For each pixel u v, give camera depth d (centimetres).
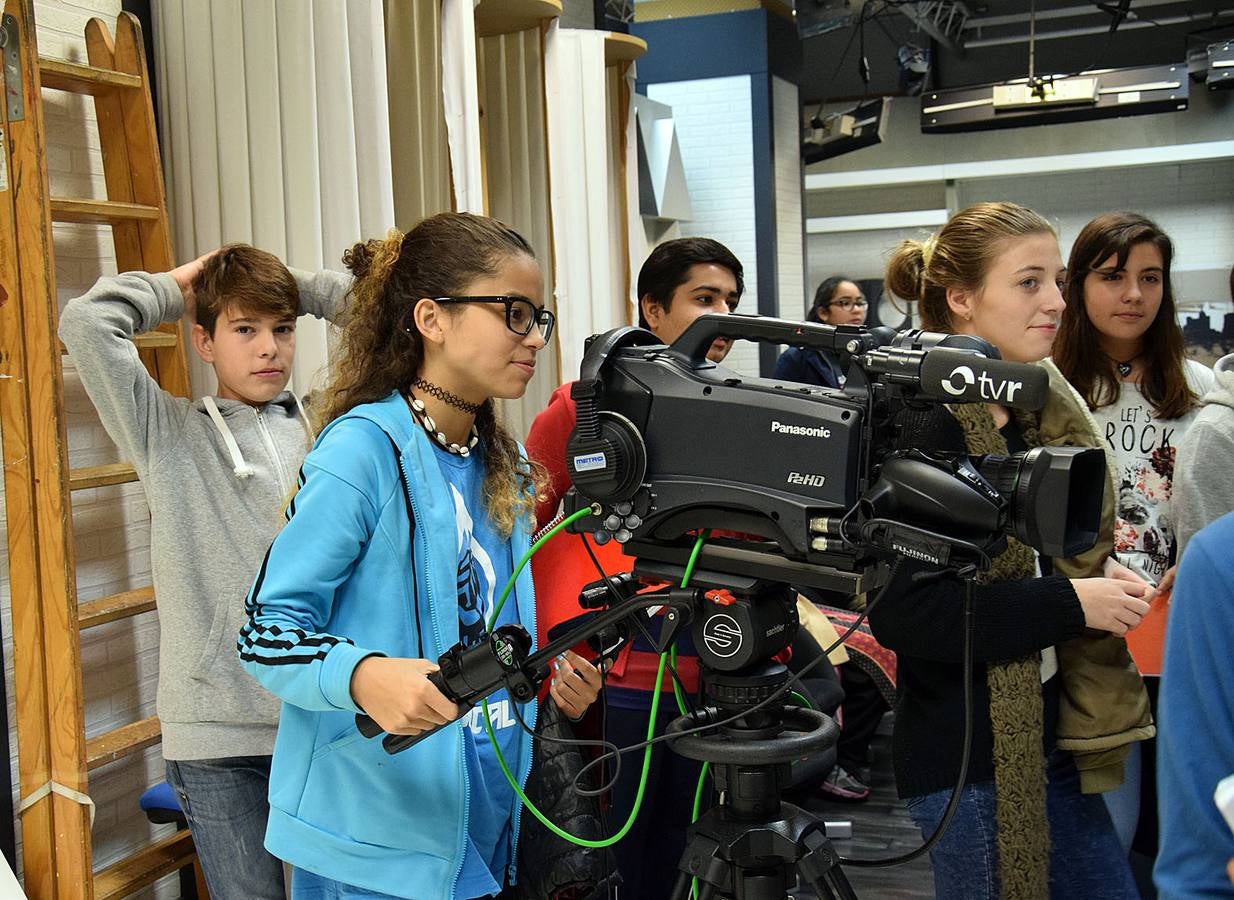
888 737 468
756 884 121
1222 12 1057
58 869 227
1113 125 1197
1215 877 90
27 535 225
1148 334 240
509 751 146
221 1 285
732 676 120
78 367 214
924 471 111
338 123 315
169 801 254
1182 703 92
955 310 174
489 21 441
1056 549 109
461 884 135
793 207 803
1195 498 198
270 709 212
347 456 132
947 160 1244
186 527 216
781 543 114
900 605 151
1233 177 1209
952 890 161
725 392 118
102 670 272
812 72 1188
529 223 453
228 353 226
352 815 133
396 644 134
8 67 218
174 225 290
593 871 148
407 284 140
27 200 219
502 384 139
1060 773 164
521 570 145
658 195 628
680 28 757
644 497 123
